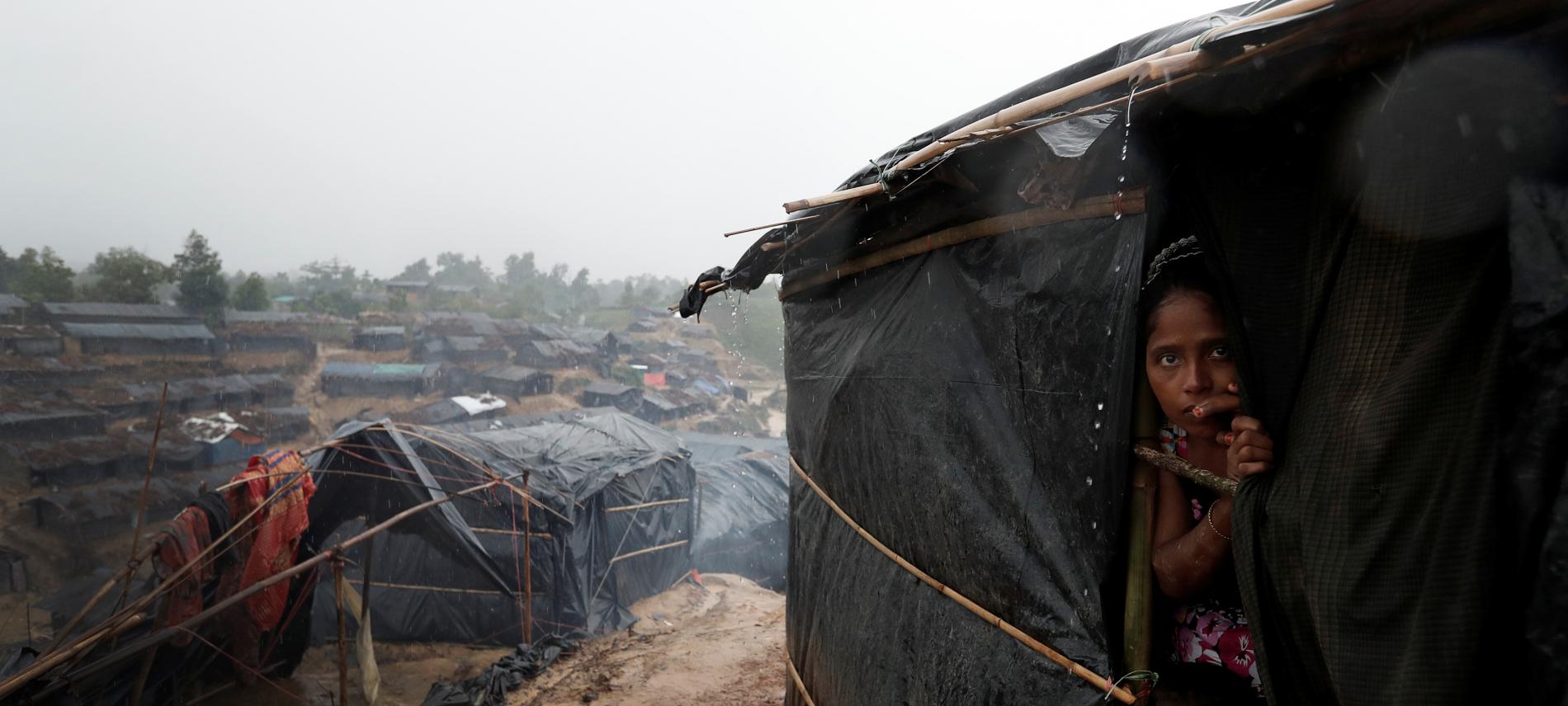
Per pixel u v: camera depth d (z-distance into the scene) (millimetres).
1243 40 1450
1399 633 1248
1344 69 1411
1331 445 1431
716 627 15820
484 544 17844
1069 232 2484
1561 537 1035
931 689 3271
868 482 4230
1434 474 1235
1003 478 2873
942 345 3402
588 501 19734
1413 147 1351
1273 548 1554
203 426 52281
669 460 23312
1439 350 1261
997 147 2600
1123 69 1858
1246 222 1724
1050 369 2602
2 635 29391
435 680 16672
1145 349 2018
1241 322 1712
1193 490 2080
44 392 54000
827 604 4785
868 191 3352
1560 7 1086
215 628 13273
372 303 125125
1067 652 2438
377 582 18797
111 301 85500
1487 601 1123
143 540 39594
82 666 9727
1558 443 1066
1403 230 1364
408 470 16172
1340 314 1476
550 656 14539
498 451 19859
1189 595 1959
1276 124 1656
